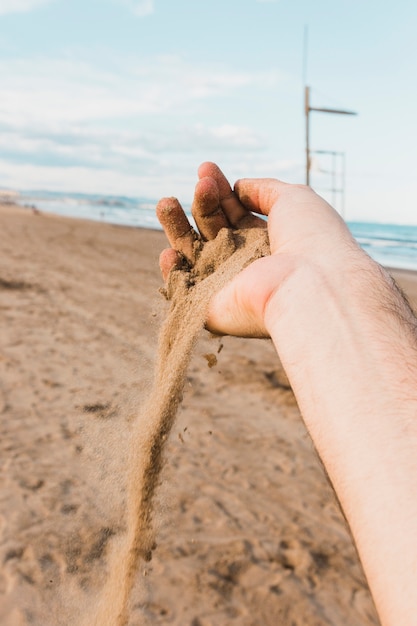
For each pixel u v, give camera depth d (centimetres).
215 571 297
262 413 535
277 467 427
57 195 13250
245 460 433
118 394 509
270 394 585
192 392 571
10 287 1005
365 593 293
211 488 385
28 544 296
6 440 413
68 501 338
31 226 2727
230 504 367
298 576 302
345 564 317
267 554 318
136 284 1169
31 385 529
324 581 300
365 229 6662
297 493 391
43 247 1775
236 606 274
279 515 361
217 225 117
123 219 5303
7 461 382
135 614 260
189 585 284
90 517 323
